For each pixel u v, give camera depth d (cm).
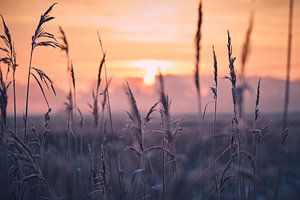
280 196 477
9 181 421
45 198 432
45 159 475
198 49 341
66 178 477
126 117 416
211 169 377
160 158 459
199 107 343
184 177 215
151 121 414
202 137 275
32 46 419
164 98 360
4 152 404
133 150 425
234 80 358
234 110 357
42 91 415
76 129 504
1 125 375
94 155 475
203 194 318
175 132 372
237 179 398
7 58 406
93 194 445
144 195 440
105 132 486
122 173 445
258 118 384
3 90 374
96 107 481
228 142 387
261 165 409
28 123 433
